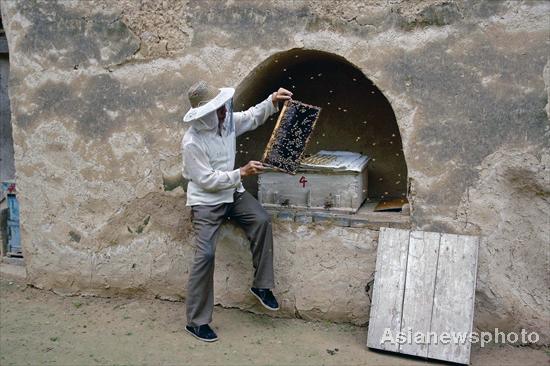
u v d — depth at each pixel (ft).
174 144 13.07
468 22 10.98
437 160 11.43
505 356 11.18
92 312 13.67
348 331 12.32
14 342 12.34
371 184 14.14
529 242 11.21
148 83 13.07
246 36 12.26
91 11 13.24
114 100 13.35
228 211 12.39
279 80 14.08
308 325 12.62
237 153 14.35
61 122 13.83
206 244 11.95
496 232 11.29
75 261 14.28
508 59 10.84
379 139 13.98
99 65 13.35
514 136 10.96
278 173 12.66
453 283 11.14
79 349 12.00
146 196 13.48
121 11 13.04
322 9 11.73
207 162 11.67
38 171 14.24
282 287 12.81
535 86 10.75
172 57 12.84
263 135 14.53
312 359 11.34
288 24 11.96
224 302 13.33
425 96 11.36
